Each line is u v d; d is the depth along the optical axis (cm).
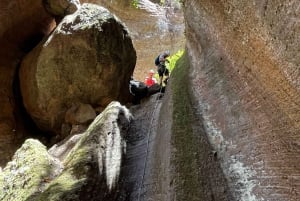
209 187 427
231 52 471
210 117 507
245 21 404
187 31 668
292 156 340
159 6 1789
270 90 376
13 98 959
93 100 869
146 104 830
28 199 506
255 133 407
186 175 438
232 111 460
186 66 663
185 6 653
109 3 1689
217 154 467
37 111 880
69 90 855
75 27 857
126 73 908
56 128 876
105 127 589
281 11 324
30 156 604
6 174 608
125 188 525
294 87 328
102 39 857
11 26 971
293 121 338
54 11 1027
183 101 562
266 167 380
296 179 333
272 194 364
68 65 851
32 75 873
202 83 555
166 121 553
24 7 966
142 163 557
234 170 428
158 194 464
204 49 583
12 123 933
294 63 320
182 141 484
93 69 851
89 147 545
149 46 1817
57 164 586
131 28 1784
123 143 596
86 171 500
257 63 397
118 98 888
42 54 859
